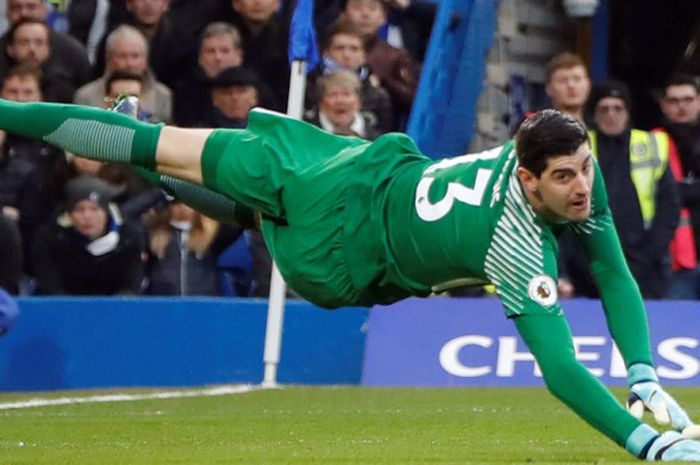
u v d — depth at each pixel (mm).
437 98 34812
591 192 17078
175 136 19609
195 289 31375
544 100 39344
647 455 16531
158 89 33188
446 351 30453
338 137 19578
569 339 16750
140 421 24188
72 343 29438
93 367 29562
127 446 20641
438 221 17609
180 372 30031
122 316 29766
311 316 30641
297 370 30531
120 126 19656
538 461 18047
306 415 25094
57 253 30453
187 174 19688
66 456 19312
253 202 19469
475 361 30359
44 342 29234
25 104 20062
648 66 42406
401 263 18188
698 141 33781
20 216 31047
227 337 30375
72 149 19828
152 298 29969
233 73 32969
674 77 33781
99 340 29609
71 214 30297
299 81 29203
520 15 38625
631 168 31906
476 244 17156
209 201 21000
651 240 32062
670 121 33906
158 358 29922
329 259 18938
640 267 32031
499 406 26469
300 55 29141
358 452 19562
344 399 27734
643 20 41906
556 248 17359
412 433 22297
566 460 18234
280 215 19406
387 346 30531
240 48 34344
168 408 26203
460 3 34812
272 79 35250
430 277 18031
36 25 32812
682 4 41750
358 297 18938
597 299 30578
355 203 18656
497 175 17172
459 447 20188
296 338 30578
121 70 32656
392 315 30656
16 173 31016
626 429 16578
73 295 30688
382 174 18562
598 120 31812
